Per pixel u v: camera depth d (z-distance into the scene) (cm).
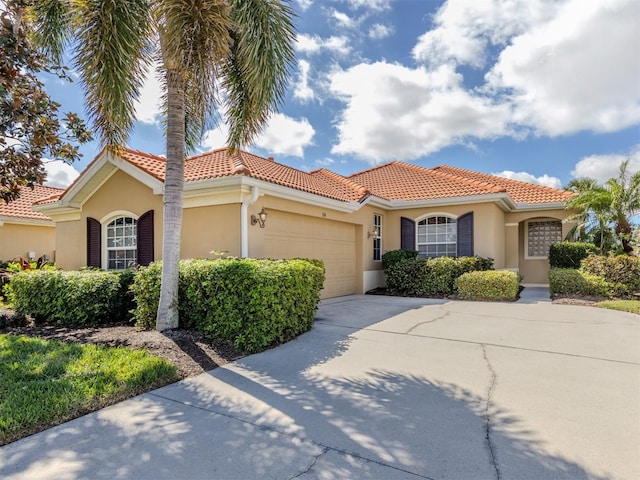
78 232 1486
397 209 1806
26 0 844
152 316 844
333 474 326
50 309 973
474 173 2306
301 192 1205
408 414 440
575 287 1350
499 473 326
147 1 727
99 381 526
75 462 346
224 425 416
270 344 736
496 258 1633
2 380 532
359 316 1046
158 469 335
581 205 1642
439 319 995
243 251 1048
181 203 793
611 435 388
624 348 702
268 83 795
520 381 541
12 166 899
